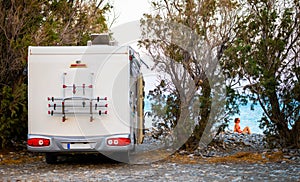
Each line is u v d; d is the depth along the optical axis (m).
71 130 11.74
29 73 11.79
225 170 11.05
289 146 13.98
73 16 16.44
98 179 10.04
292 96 13.74
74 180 9.98
